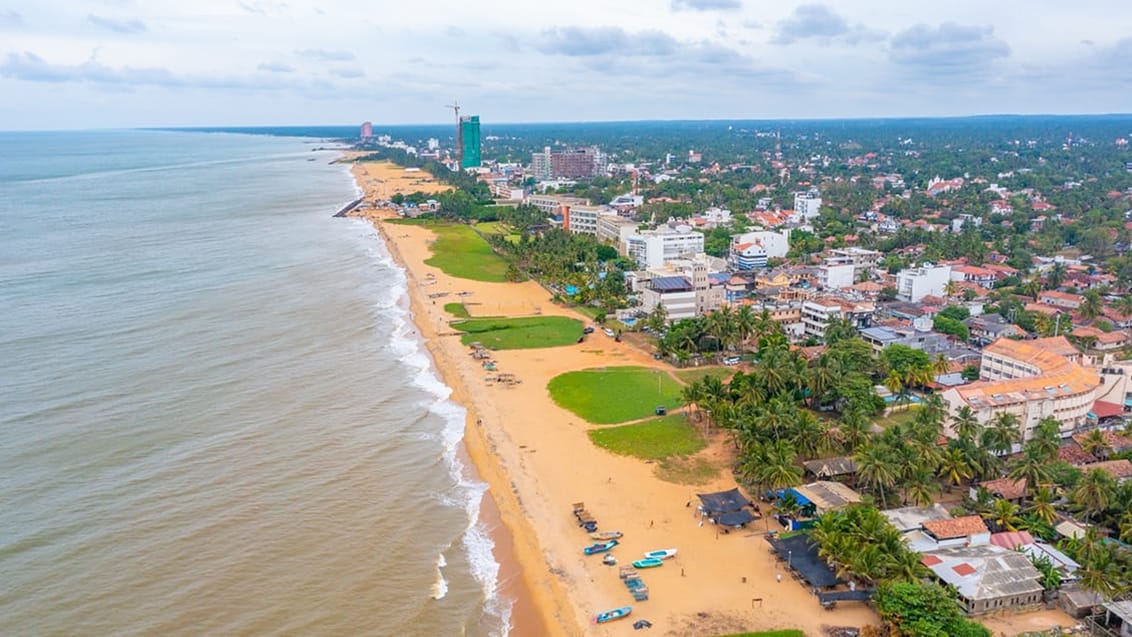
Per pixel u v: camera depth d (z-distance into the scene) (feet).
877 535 284.61
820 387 448.24
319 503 344.08
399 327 626.23
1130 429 409.49
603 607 280.92
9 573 286.05
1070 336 588.09
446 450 404.36
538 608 280.51
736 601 282.36
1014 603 273.75
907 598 257.14
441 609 277.03
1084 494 319.88
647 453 405.80
